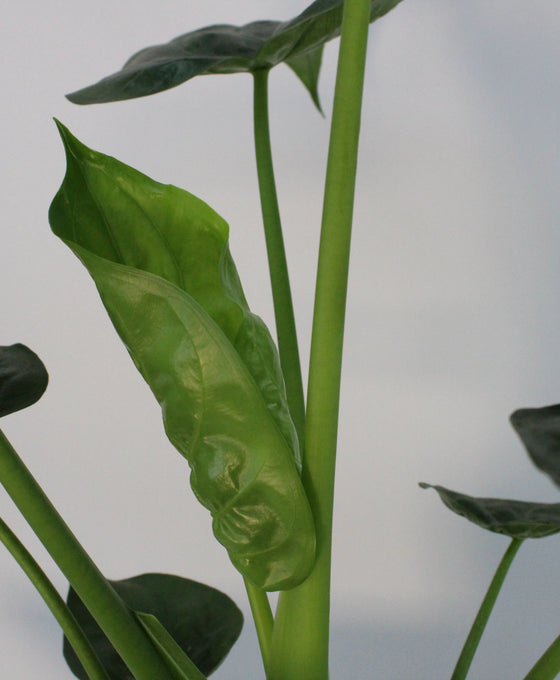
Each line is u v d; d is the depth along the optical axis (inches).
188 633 28.9
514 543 28.0
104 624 23.9
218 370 22.7
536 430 22.0
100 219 23.8
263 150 29.1
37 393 25.5
